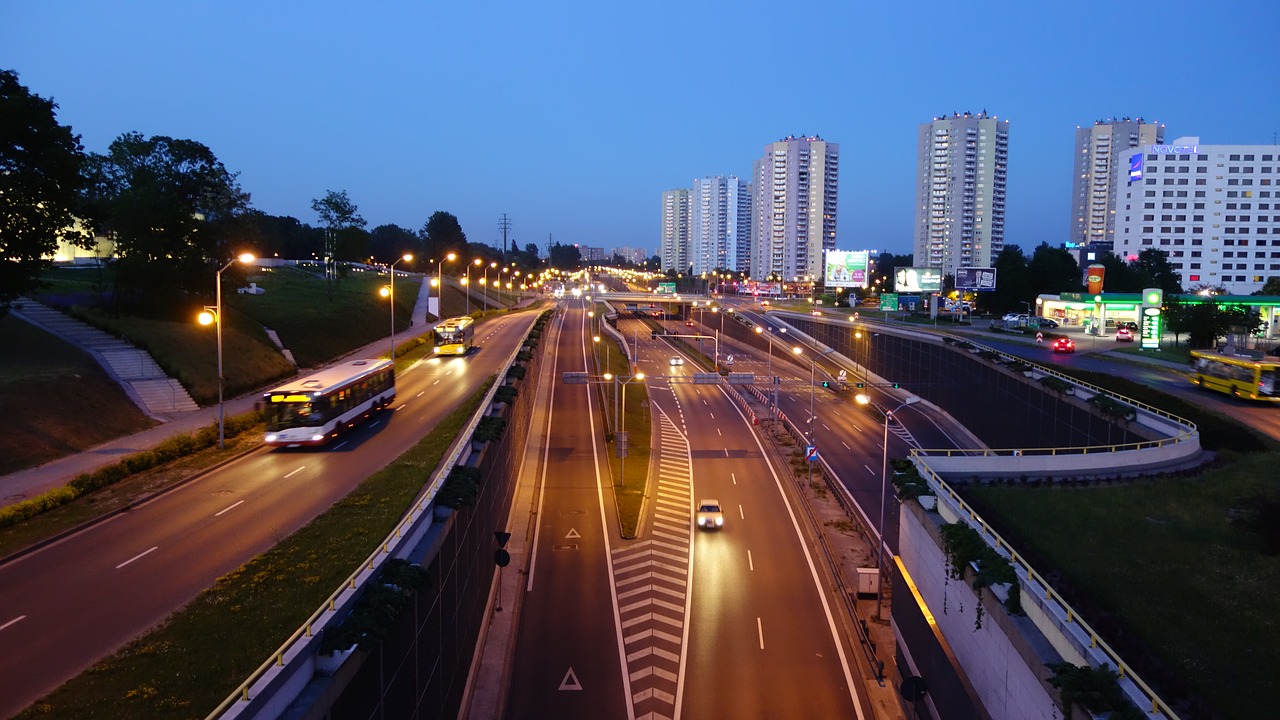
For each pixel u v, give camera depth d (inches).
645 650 1321.4
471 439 1417.3
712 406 3395.7
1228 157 6624.0
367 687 663.1
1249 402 2065.7
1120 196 7017.7
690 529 1876.2
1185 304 3698.3
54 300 2400.3
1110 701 615.8
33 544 1011.9
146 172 2596.0
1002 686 808.9
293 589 836.0
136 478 1359.5
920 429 3019.2
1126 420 1841.8
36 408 1592.0
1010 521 1178.6
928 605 1104.8
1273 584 970.1
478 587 1250.6
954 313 5447.8
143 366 2053.4
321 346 3058.6
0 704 623.2
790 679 1238.9
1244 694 748.6
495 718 1082.1
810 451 2202.3
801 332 5378.9
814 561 1695.4
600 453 2468.0
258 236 2871.6
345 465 1477.6
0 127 1614.2
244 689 529.7
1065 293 4648.1
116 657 686.5
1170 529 1147.3
